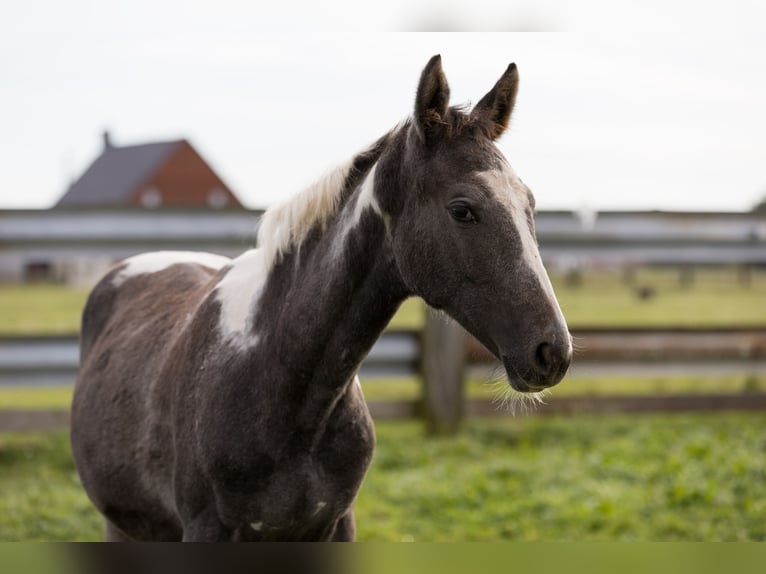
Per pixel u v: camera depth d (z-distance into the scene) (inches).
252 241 289.9
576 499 220.8
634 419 308.3
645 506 214.8
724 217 319.0
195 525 108.0
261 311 107.5
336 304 101.9
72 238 280.5
